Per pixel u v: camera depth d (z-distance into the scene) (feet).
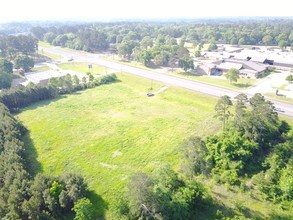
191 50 608.19
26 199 143.74
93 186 164.35
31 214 133.90
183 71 409.28
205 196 146.72
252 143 183.83
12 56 500.74
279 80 350.84
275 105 264.11
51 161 191.72
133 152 199.21
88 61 504.43
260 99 203.51
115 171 177.88
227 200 147.95
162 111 270.67
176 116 257.14
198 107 275.80
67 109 283.59
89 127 241.14
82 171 179.22
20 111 281.95
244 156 174.40
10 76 363.97
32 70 451.53
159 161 186.29
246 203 145.18
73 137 224.33
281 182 151.53
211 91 314.35
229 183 159.22
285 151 182.39
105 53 590.96
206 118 248.32
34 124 250.57
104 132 230.89
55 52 613.52
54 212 140.15
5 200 143.13
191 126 234.79
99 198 154.30
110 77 377.71
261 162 175.52
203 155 164.04
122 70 425.69
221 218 134.41
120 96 317.63
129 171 177.17
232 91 311.68
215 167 171.73
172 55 445.37
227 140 182.19
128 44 518.78
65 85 338.54
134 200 130.82
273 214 137.18
